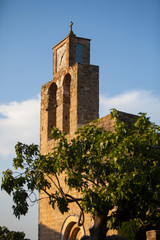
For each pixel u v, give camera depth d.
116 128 16.89
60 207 17.36
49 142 29.61
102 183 17.64
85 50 30.77
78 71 28.70
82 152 17.39
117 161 15.18
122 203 16.58
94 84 29.20
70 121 28.72
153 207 16.56
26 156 18.42
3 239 30.72
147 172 15.66
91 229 17.52
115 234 20.14
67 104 29.58
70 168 17.25
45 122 30.53
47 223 27.95
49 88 30.97
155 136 17.09
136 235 18.34
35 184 18.22
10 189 18.05
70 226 25.92
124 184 15.20
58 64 31.30
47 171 18.56
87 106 28.56
